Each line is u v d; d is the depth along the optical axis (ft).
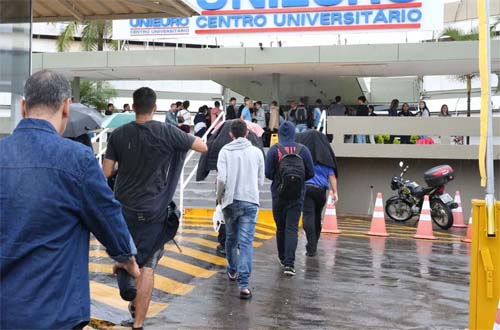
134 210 15.97
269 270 26.58
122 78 74.33
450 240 38.04
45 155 8.38
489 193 15.62
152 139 16.11
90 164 8.61
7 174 8.24
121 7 23.49
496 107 88.28
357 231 41.27
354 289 23.56
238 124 21.70
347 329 18.48
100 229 8.78
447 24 95.76
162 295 21.89
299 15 61.36
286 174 24.14
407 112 59.21
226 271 25.70
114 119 44.70
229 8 62.54
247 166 21.53
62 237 8.32
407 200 46.88
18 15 19.02
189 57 62.23
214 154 27.40
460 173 53.06
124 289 15.66
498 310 13.51
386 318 19.74
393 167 54.39
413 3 59.31
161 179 16.38
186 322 18.76
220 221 26.96
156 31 64.28
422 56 57.67
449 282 25.22
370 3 60.08
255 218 21.80
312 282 24.52
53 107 8.79
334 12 60.64
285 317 19.57
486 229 15.72
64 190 8.34
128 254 9.19
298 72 67.56
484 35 15.42
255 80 74.95
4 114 19.07
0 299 8.00
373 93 91.66
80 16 25.03
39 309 8.00
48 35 128.57
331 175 29.58
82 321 8.39
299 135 29.32
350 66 62.54
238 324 18.70
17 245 8.06
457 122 50.75
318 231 30.42
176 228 16.88
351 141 55.16
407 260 30.14
